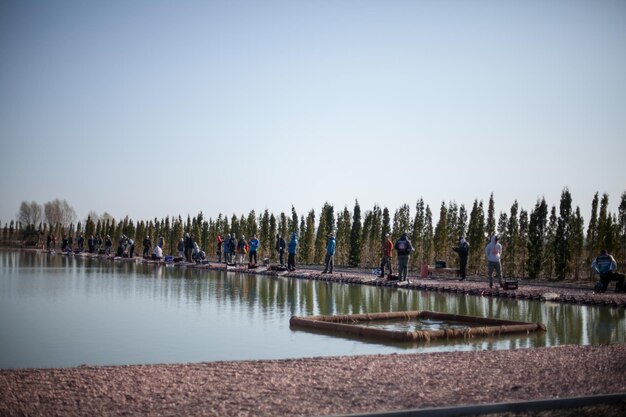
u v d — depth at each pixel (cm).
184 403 752
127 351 1166
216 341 1273
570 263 3241
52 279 2877
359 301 2094
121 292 2277
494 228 3625
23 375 878
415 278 3156
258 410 726
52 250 7369
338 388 823
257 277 3284
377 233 4422
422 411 712
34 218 11206
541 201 3375
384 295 2344
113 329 1414
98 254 6241
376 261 4403
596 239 3192
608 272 2433
